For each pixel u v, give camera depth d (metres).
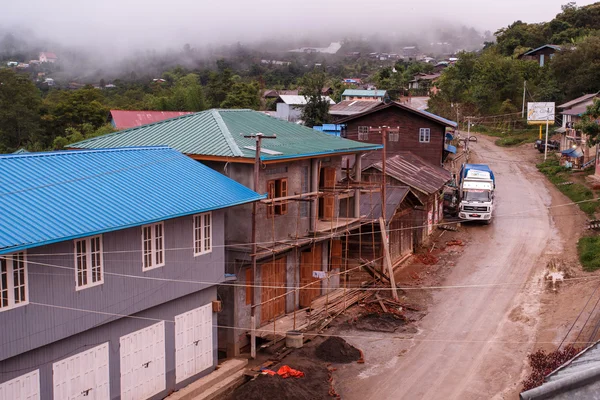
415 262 34.31
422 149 49.97
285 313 25.31
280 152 22.98
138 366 17.28
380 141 50.94
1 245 12.46
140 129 26.58
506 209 45.31
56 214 14.66
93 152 19.14
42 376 14.48
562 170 54.91
